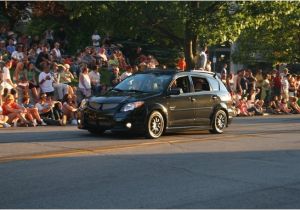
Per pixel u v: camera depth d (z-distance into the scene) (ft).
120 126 56.39
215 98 65.00
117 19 110.01
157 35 118.42
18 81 82.33
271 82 114.93
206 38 111.04
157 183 37.04
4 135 60.44
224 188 36.04
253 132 68.59
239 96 104.42
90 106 58.65
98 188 35.17
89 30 144.25
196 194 34.22
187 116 61.46
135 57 147.84
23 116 71.61
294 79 120.47
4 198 32.17
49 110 75.00
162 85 60.08
